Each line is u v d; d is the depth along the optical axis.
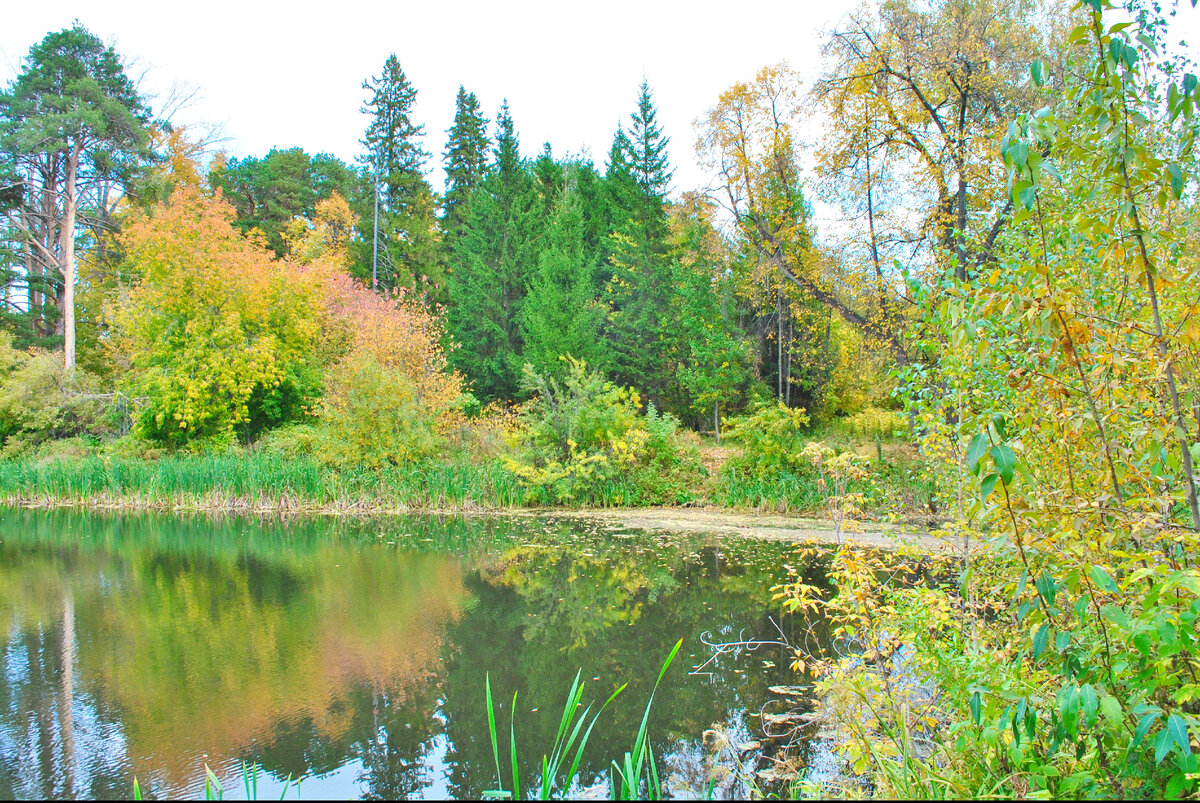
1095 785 2.67
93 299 29.44
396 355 20.53
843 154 16.27
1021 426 3.02
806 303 25.73
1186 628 2.24
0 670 5.93
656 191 32.94
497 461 17.52
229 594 8.45
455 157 39.78
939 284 3.40
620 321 29.06
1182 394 2.78
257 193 38.31
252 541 12.23
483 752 4.48
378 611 7.70
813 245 17.94
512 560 10.44
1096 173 2.83
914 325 3.93
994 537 2.98
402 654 6.29
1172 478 2.99
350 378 17.83
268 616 7.52
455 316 30.08
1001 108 14.51
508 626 7.12
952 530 3.88
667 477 17.16
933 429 3.85
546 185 37.97
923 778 3.27
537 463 17.27
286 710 5.11
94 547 11.66
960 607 4.04
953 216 13.88
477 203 32.25
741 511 15.42
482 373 28.84
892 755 3.66
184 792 3.97
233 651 6.39
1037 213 2.77
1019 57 14.20
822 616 7.29
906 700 3.85
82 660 6.15
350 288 27.05
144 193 29.94
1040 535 2.70
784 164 18.30
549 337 26.34
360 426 17.52
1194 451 2.69
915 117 14.89
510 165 34.31
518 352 29.89
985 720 3.08
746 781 4.04
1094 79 2.53
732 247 26.38
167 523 14.48
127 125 28.28
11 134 26.33
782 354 28.38
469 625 7.17
